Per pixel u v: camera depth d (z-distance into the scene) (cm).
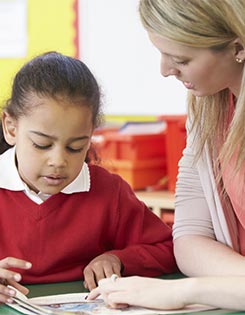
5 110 152
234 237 156
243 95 137
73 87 145
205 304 134
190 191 162
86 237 158
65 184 148
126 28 362
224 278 134
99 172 164
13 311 132
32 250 155
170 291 134
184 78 139
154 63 355
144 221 167
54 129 142
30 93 145
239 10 131
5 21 385
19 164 150
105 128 359
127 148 327
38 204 155
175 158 314
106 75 371
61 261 157
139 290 135
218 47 133
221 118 154
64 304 136
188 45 132
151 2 135
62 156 143
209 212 160
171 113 353
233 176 149
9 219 155
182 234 160
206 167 156
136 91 363
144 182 329
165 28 132
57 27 379
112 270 151
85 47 375
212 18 131
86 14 373
